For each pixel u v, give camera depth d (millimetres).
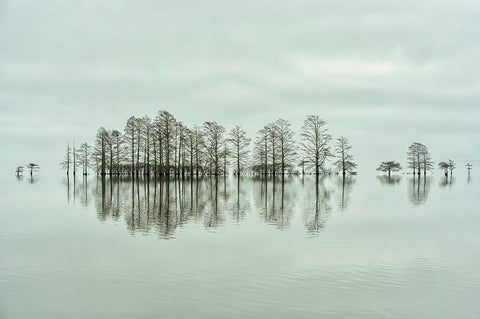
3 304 9445
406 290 10430
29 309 9164
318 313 8945
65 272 11914
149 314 8844
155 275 11602
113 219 22438
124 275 11602
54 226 20062
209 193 39969
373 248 15070
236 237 17172
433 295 10094
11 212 25641
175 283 10883
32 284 10828
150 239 16734
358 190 44938
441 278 11445
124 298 9781
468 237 17203
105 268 12305
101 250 14656
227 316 8734
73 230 18891
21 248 14977
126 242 16125
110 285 10719
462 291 10391
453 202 31844
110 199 34062
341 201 32156
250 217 23078
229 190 44125
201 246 15359
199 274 11688
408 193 41156
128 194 39125
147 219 22375
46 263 12883
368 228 19453
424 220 22031
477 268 12445
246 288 10516
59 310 9102
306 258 13547
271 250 14703
